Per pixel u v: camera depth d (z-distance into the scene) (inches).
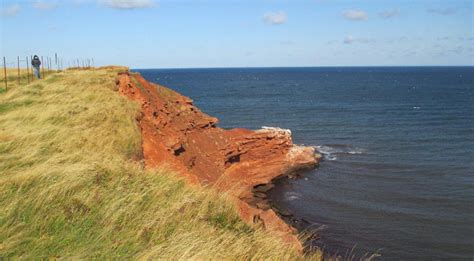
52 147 538.3
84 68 1815.9
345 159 2089.1
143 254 281.7
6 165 446.0
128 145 718.5
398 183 1668.3
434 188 1589.6
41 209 333.7
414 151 2253.9
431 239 1129.4
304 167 1876.2
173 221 350.3
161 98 1478.8
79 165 434.3
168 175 490.9
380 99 5349.4
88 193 373.7
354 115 3814.0
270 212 719.7
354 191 1574.8
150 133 1012.5
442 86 7775.6
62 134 600.4
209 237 320.5
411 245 1090.7
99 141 627.8
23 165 454.9
